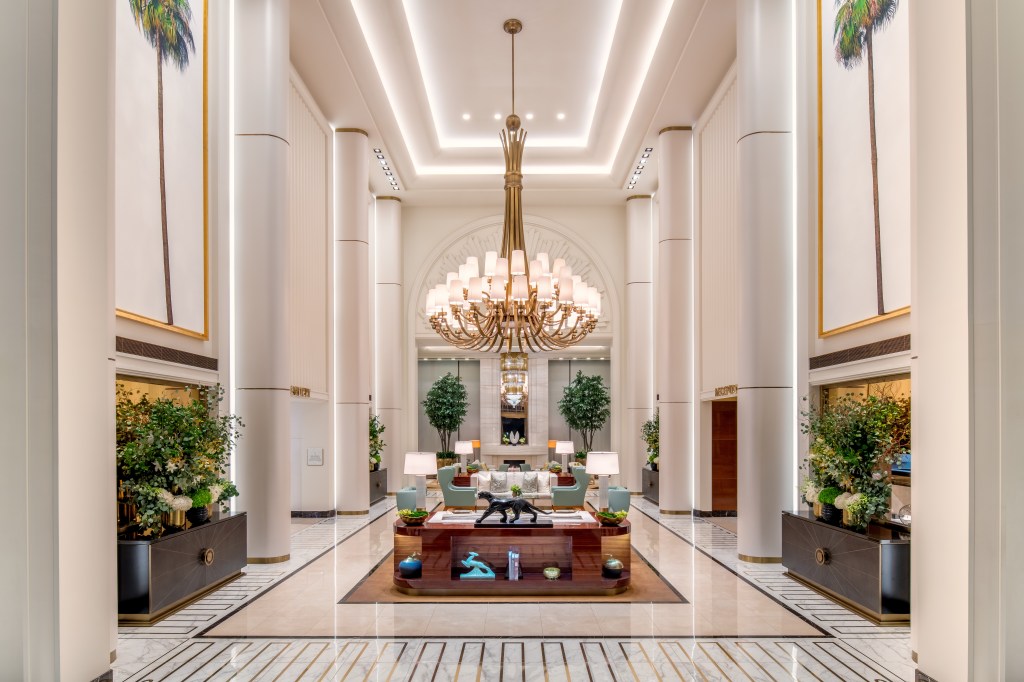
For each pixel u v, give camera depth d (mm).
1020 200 3311
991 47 3385
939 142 3697
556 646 5727
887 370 7172
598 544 7574
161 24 7594
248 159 9289
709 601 7152
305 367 12102
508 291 9766
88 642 3594
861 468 6977
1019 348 3273
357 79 12094
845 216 8125
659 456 14547
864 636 5949
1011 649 3236
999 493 3275
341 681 4965
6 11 3277
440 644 5785
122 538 6465
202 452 7539
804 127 9133
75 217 3523
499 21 11414
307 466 13391
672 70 11789
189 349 8250
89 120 3668
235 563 8062
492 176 17266
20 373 3219
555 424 21672
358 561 9203
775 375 9148
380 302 18094
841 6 8195
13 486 3182
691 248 14258
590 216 19078
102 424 3754
